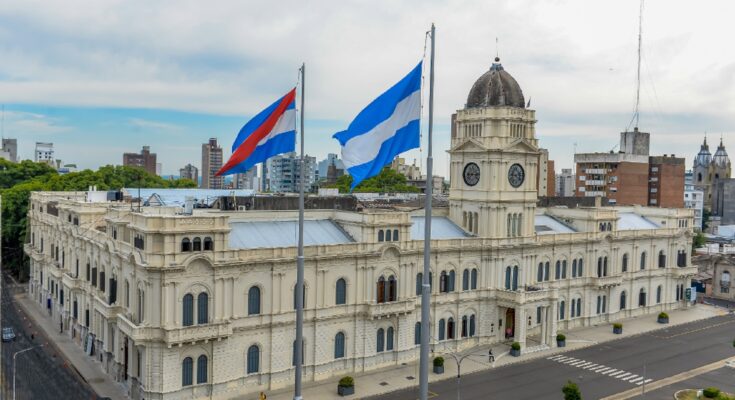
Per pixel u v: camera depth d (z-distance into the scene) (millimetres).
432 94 38406
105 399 75562
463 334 99875
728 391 82812
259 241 82125
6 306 124125
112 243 82750
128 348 77250
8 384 80188
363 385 82500
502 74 103500
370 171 46531
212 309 74562
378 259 87812
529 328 106812
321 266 82750
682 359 97375
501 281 102562
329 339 84625
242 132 55438
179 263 71688
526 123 102812
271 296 79188
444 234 101312
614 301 121750
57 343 99688
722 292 151250
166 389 71812
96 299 86812
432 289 95000
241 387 77625
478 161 102188
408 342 92750
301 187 45719
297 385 45250
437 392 80562
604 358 97000
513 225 103688
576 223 118375
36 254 124625
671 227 133000
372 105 47250
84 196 126938
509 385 83750
